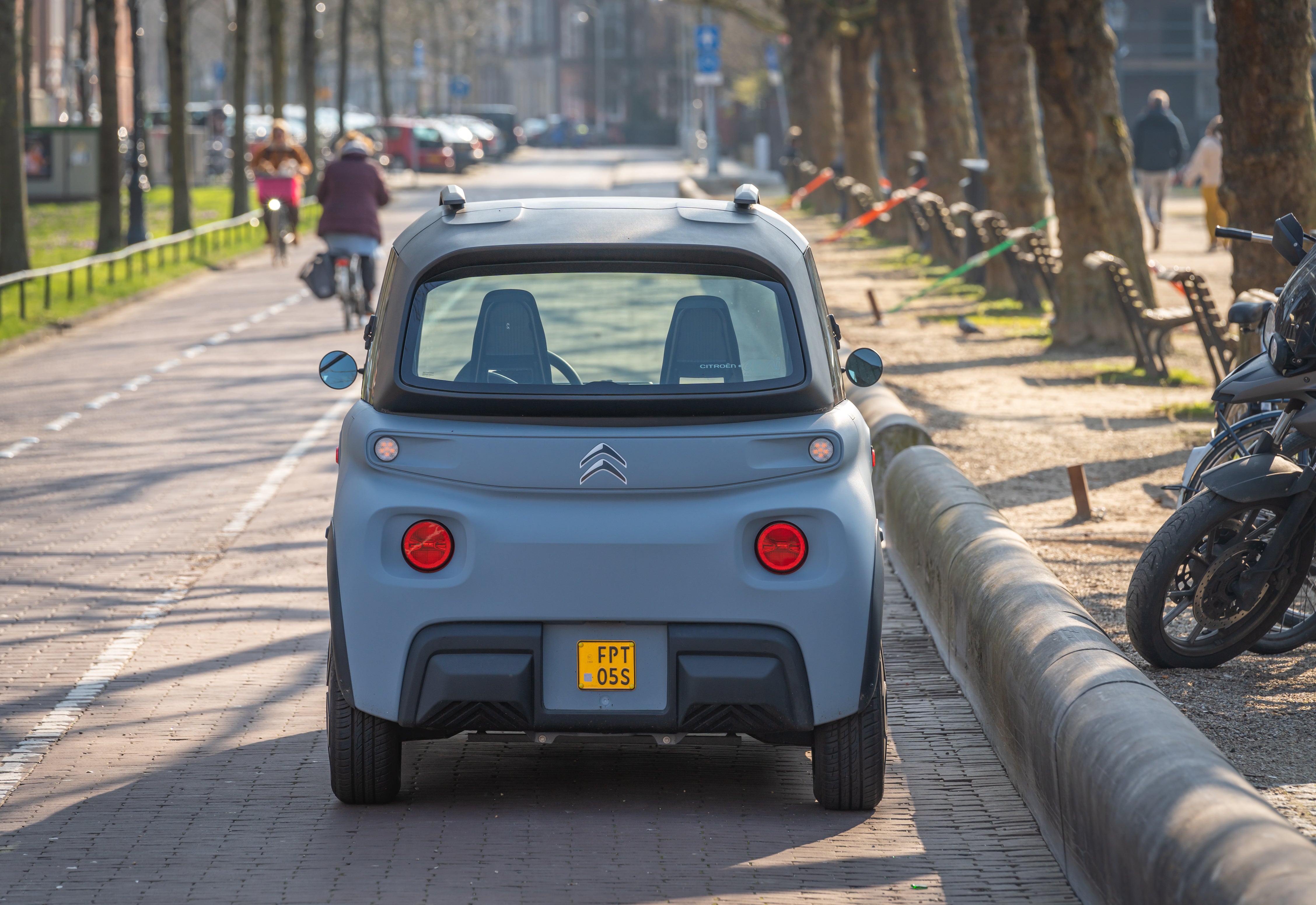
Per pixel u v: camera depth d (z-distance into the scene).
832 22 113.56
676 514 14.27
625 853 14.30
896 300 66.62
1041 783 14.50
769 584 14.27
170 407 41.97
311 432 38.22
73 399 43.56
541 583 14.25
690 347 14.73
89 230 103.81
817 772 15.17
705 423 14.43
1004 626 16.67
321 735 17.84
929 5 79.94
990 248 63.81
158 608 23.41
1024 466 33.25
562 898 13.22
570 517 14.27
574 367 14.68
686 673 14.26
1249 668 19.69
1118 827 11.73
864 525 14.57
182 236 85.50
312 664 20.69
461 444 14.35
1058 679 14.37
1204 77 184.25
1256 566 18.72
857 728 14.91
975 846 14.41
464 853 14.27
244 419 39.94
